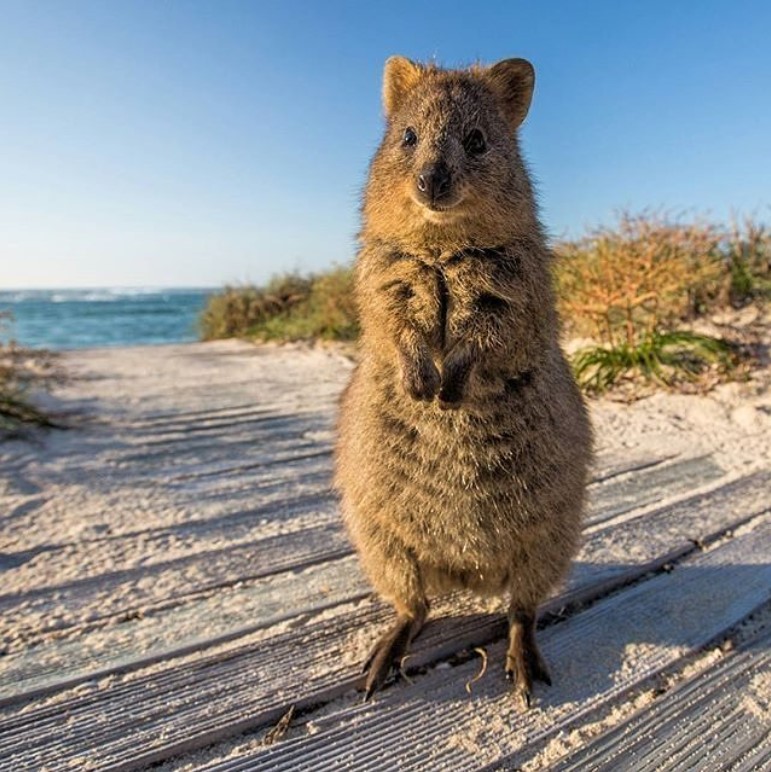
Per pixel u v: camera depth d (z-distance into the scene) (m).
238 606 0.46
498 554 0.41
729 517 0.60
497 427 0.39
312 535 0.58
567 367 0.46
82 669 0.38
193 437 0.95
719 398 0.98
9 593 0.47
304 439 0.94
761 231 1.32
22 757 0.32
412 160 0.42
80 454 0.86
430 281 0.40
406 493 0.40
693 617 0.44
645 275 1.13
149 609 0.45
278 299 2.86
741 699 0.36
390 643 0.39
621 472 0.73
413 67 0.51
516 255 0.40
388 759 0.32
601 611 0.45
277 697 0.36
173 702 0.36
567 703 0.36
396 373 0.40
